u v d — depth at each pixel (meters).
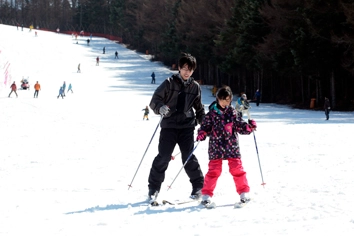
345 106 38.78
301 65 38.12
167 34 77.12
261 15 44.59
